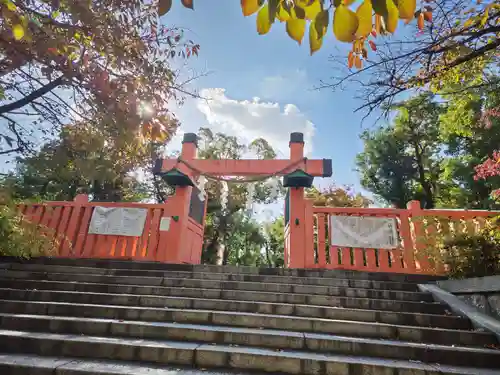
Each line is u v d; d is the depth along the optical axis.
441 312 4.70
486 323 4.01
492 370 3.19
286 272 6.29
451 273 5.82
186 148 9.09
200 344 3.54
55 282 5.38
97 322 3.85
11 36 2.48
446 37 2.95
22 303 4.45
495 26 2.81
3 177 5.38
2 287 5.41
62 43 2.73
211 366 3.18
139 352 3.28
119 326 3.82
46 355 3.34
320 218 7.65
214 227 19.11
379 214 7.42
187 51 3.97
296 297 4.97
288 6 1.03
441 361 3.37
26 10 2.49
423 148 18.30
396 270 6.85
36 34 2.67
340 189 14.97
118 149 4.22
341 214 7.62
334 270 6.28
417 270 6.72
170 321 4.18
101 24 2.73
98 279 5.73
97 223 8.11
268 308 4.55
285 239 8.77
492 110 6.17
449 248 5.95
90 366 3.00
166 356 3.24
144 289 5.21
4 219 5.82
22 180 11.68
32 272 5.94
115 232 8.04
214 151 14.80
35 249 6.46
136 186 16.88
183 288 5.15
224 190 12.31
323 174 8.27
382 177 19.17
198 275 6.04
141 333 3.77
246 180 8.38
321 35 1.00
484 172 6.97
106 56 3.12
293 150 8.71
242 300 5.00
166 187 18.06
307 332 4.00
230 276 5.97
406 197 18.66
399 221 7.35
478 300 4.54
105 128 3.66
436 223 6.61
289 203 8.14
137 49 3.39
